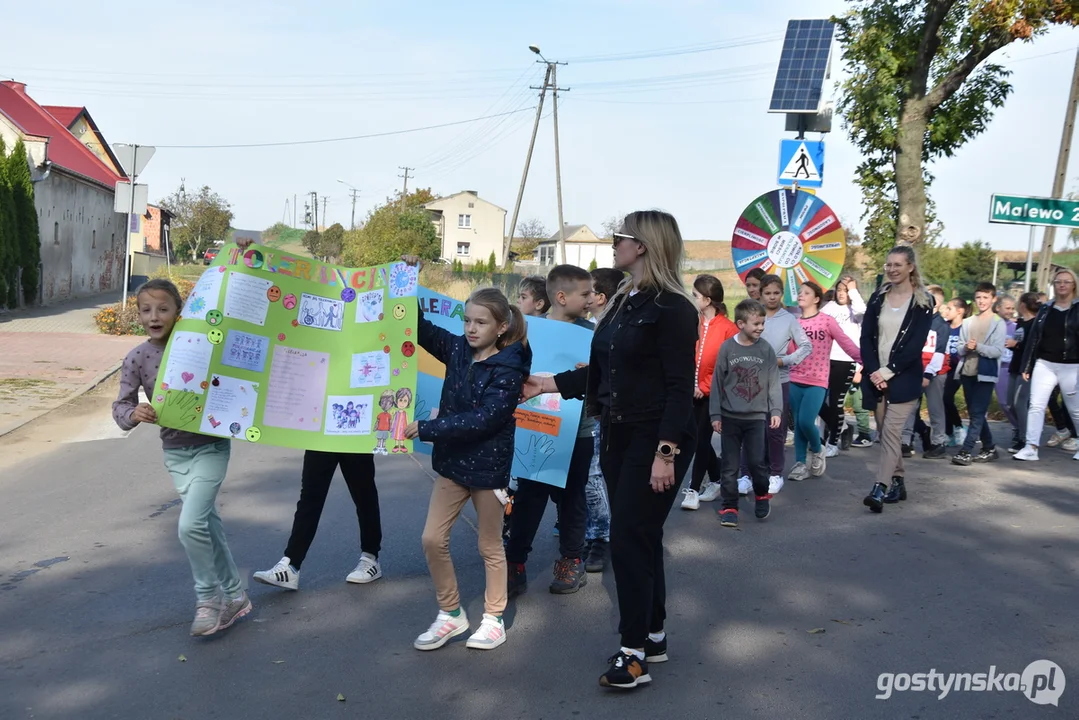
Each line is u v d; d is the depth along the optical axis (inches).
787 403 301.1
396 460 346.6
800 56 439.2
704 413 276.4
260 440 169.5
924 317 274.4
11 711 142.3
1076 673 160.6
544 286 232.7
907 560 228.2
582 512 205.3
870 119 645.3
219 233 3186.5
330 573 211.8
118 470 317.4
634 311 151.8
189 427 163.9
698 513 277.9
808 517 272.5
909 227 613.3
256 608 189.3
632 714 144.5
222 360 168.2
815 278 396.2
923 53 632.4
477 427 161.5
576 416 198.5
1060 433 406.9
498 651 170.1
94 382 515.8
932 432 382.3
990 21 578.2
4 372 540.7
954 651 170.2
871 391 284.7
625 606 152.6
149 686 152.0
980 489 313.1
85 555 221.3
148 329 167.0
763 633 179.3
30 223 1034.1
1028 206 509.4
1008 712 145.3
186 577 206.1
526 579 210.7
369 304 179.8
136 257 1717.5
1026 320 390.9
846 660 165.9
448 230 3521.2
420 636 170.6
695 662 165.2
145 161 805.2
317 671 159.3
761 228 403.9
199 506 166.2
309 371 176.4
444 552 168.6
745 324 256.8
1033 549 238.4
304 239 3585.1
